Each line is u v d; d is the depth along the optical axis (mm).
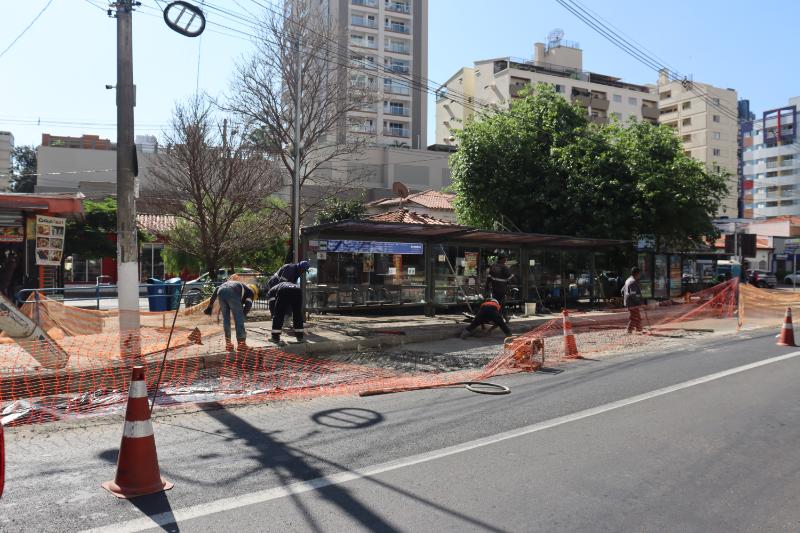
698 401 6980
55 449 5219
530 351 9195
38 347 7707
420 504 3965
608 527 3627
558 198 21297
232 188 17750
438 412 6500
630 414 6379
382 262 15883
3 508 3893
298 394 7430
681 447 5215
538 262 19484
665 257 22781
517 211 22250
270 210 20250
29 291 11336
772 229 51000
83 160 48000
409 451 5121
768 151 82438
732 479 4449
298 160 16703
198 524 3646
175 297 14625
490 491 4195
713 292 22203
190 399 7152
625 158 21094
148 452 4223
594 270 20969
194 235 18656
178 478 4457
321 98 19500
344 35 21594
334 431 5754
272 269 22859
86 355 8742
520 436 5562
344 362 9992
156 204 17766
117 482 4184
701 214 21469
